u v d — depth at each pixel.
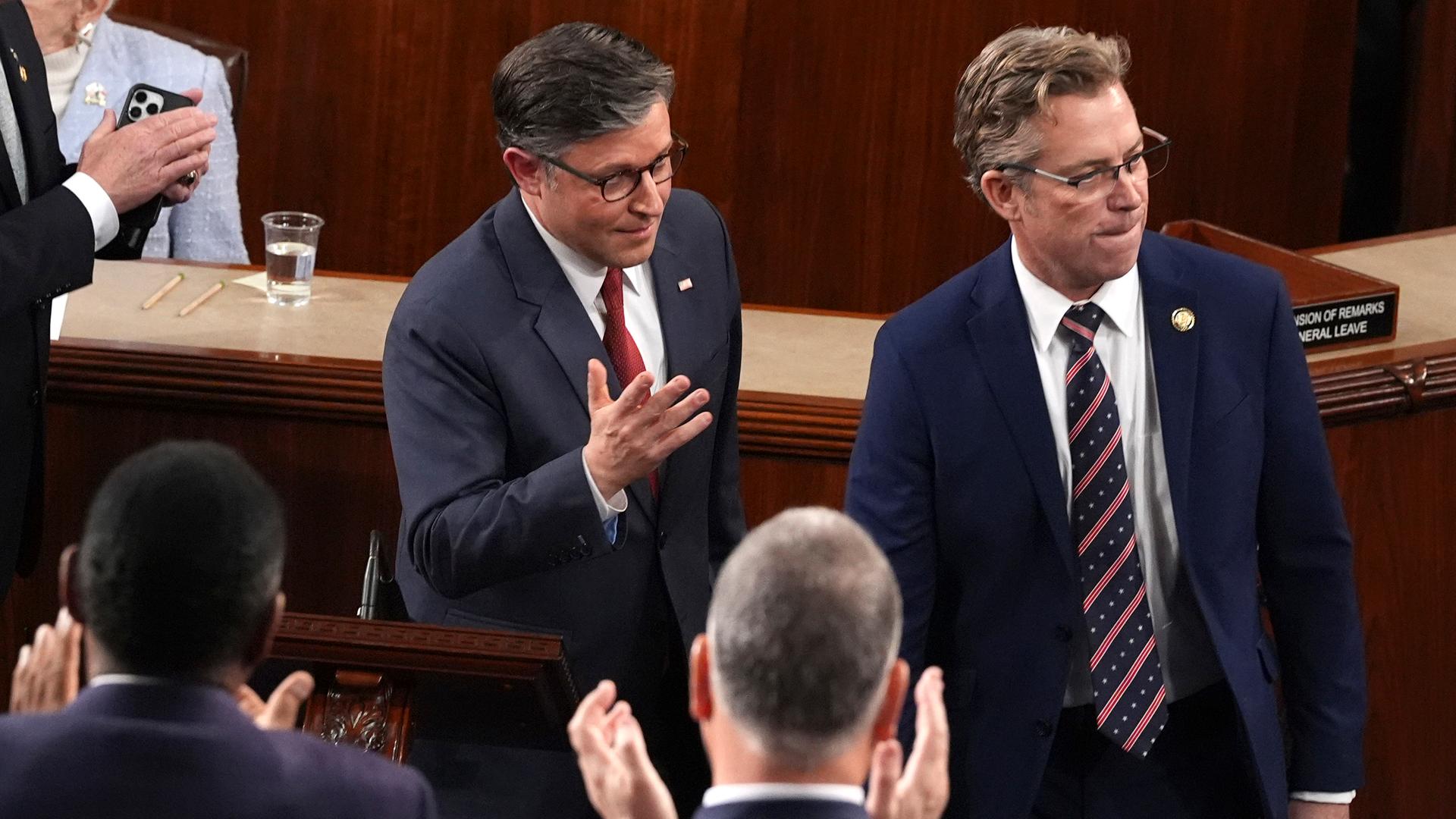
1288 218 21.11
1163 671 8.55
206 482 5.45
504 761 10.20
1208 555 8.31
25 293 10.05
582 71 8.53
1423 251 14.38
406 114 20.06
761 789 5.27
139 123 10.80
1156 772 8.55
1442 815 12.07
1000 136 8.12
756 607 5.19
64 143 15.92
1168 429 8.31
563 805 10.05
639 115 8.59
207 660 5.38
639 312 9.62
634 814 5.47
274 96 20.00
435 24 19.83
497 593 9.42
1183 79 20.44
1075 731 8.62
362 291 13.33
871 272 20.72
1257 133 20.73
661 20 19.84
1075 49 7.97
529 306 9.22
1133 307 8.52
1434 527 11.70
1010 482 8.40
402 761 7.88
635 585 9.51
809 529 5.36
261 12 19.75
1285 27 20.38
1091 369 8.38
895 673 5.52
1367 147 21.78
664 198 8.95
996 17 19.89
